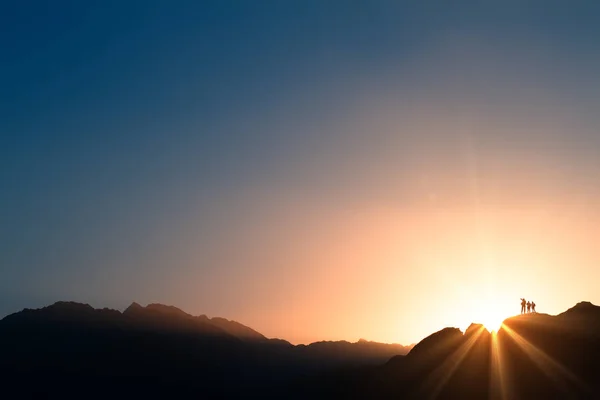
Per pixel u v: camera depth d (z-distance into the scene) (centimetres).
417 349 12250
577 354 9438
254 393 17012
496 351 10506
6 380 16700
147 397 16488
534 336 10294
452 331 12038
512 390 9362
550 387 9069
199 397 16662
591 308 10381
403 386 11362
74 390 16488
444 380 10638
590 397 8544
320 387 14600
